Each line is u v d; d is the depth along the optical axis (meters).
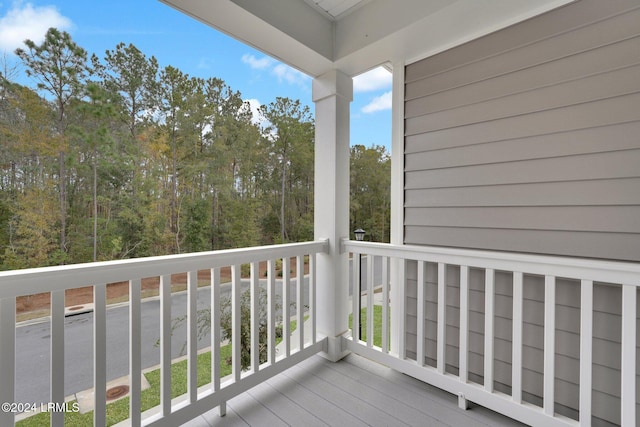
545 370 1.38
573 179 1.43
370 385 1.86
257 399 1.71
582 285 1.28
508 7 1.52
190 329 1.42
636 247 1.26
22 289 0.91
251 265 1.74
